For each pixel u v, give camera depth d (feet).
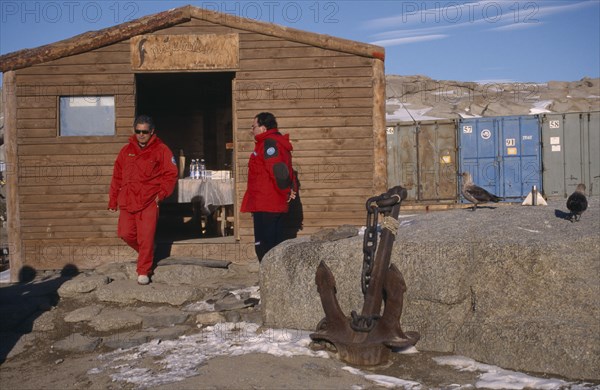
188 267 26.96
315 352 18.80
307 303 21.03
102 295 24.67
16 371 19.52
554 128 63.52
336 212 29.66
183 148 49.16
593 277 18.16
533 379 16.38
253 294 24.68
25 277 29.58
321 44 29.58
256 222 26.09
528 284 18.39
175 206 41.37
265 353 18.89
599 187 62.80
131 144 26.09
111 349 20.88
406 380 16.76
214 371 17.48
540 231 20.08
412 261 19.45
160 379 17.22
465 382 16.51
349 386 16.33
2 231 37.60
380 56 29.58
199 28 29.89
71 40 29.60
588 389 15.61
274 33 29.58
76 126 30.01
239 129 29.89
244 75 29.86
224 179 33.42
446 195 64.64
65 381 18.19
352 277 20.34
